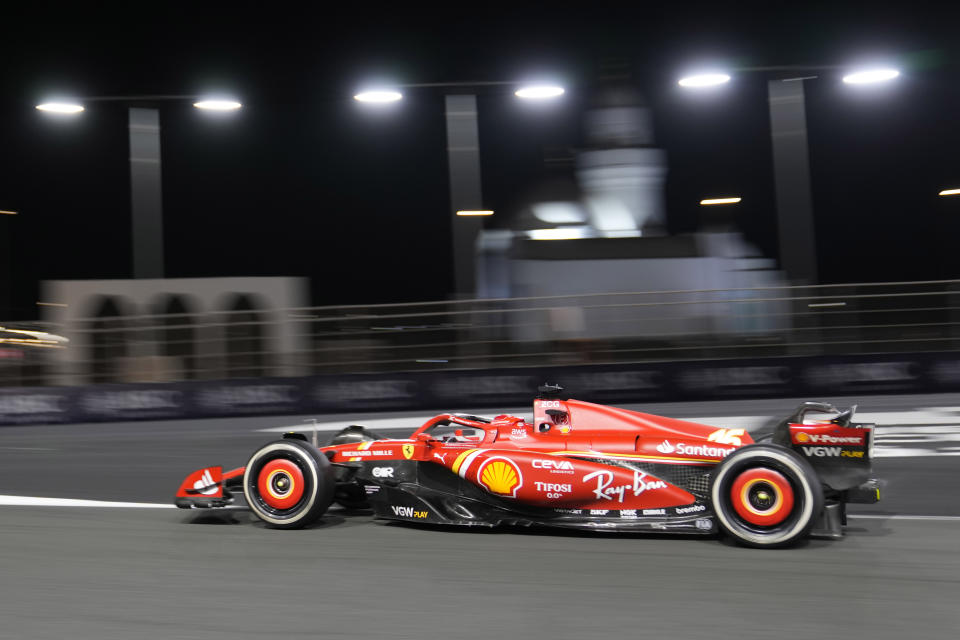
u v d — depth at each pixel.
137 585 4.39
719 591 4.20
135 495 6.86
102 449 9.33
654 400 12.16
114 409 12.15
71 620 3.87
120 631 3.73
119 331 12.59
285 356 12.63
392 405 12.27
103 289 12.84
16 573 4.64
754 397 12.14
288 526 5.50
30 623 3.83
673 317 12.41
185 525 5.74
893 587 4.25
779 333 12.37
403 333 12.55
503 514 5.40
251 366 12.62
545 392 5.66
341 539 5.28
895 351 12.20
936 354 11.96
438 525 5.63
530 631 3.68
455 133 14.27
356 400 12.27
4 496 6.88
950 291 12.09
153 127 14.22
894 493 6.58
